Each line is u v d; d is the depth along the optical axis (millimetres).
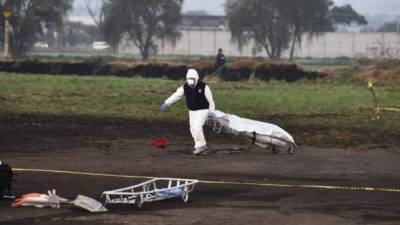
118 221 29469
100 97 89562
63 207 31844
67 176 40031
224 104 83875
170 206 32562
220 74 130750
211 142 55656
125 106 80125
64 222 29172
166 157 47906
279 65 131500
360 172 43375
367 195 35844
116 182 38469
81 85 105312
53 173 40906
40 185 37250
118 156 47906
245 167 44406
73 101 84375
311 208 32500
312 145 55125
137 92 97312
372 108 82750
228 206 32719
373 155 50500
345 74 134375
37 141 54438
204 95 49031
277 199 34500
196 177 40625
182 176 40812
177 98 49844
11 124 63875
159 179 34625
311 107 83250
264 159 47844
